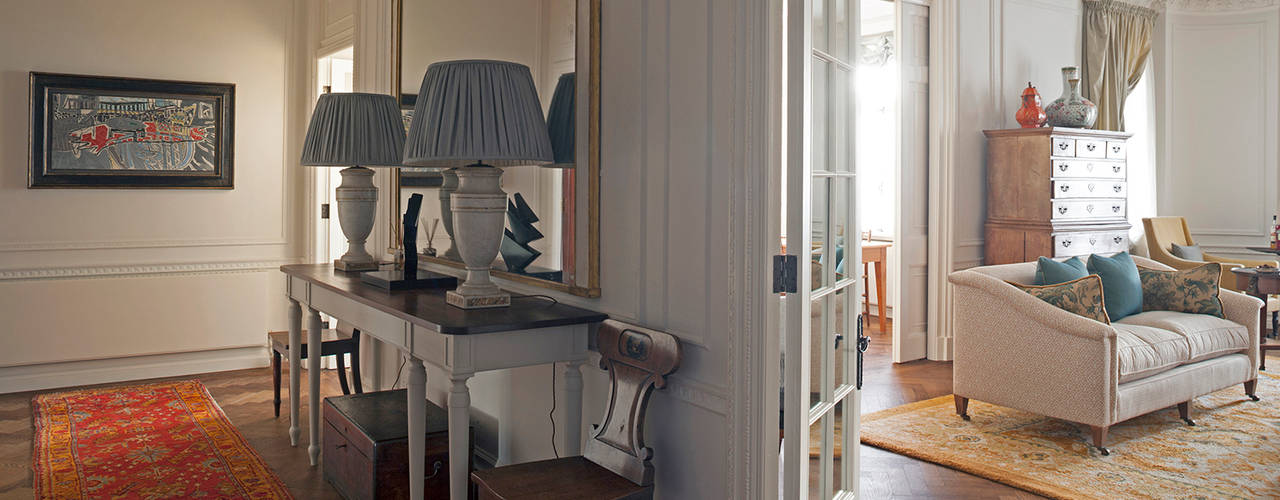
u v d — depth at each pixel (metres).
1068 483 3.55
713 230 2.23
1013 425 4.44
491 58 3.12
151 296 5.43
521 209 3.02
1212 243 7.91
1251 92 7.68
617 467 2.36
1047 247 5.94
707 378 2.27
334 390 5.23
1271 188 7.64
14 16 4.95
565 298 2.78
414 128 2.55
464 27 3.31
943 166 6.14
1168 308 4.93
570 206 2.72
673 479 2.41
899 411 4.75
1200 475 3.65
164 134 5.38
